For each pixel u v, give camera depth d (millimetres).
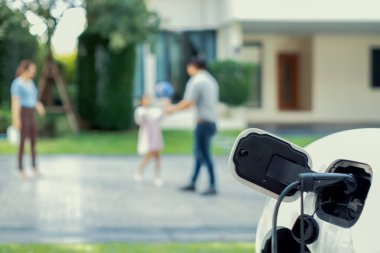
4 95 18422
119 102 18375
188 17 21000
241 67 19609
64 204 8695
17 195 9312
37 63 19078
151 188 10016
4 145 15031
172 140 16672
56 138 16609
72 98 20672
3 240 6629
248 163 2299
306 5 19375
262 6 19359
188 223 7598
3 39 16391
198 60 9211
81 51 18406
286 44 23844
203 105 9211
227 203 8852
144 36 17141
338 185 2234
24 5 12539
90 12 16672
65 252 6070
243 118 20312
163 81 21062
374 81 23578
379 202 2049
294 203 2477
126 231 7164
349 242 2057
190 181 9727
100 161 12984
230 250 6211
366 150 2371
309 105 23688
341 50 23328
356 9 19375
